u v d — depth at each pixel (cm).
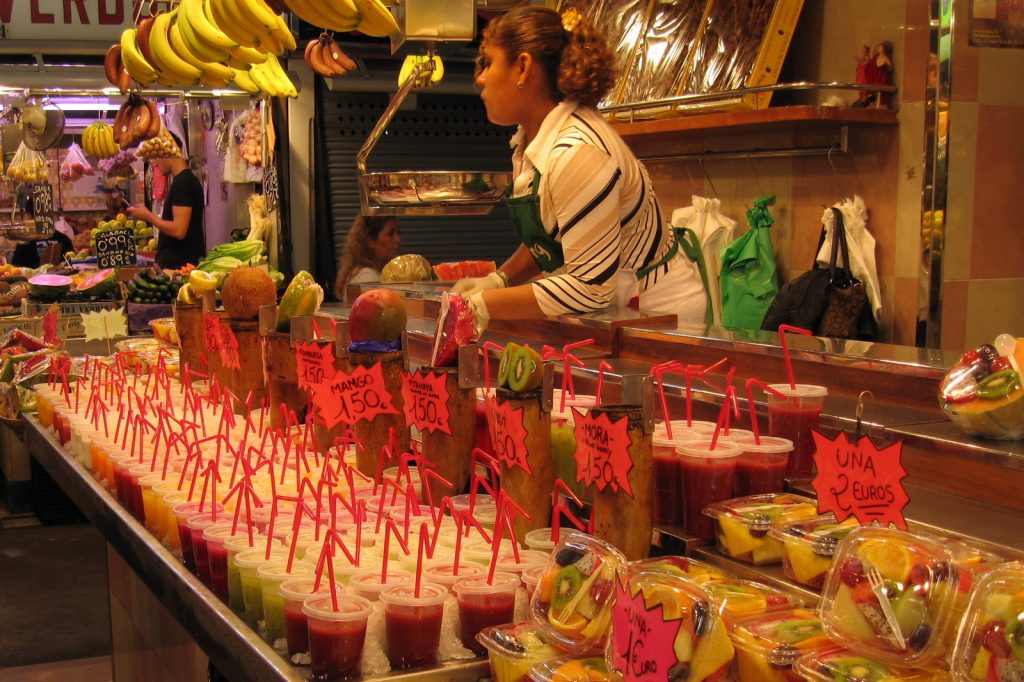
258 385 289
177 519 201
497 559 158
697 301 304
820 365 198
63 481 302
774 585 146
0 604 427
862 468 141
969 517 147
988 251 380
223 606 177
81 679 360
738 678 124
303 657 149
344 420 221
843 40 417
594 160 263
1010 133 379
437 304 319
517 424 174
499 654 137
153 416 292
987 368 155
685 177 505
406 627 144
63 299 564
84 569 468
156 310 561
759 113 388
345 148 701
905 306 391
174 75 376
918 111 380
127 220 789
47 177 755
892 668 116
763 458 166
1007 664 104
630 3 500
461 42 322
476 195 317
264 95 650
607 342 247
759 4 418
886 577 119
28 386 407
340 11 293
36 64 652
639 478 158
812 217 431
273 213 689
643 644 122
